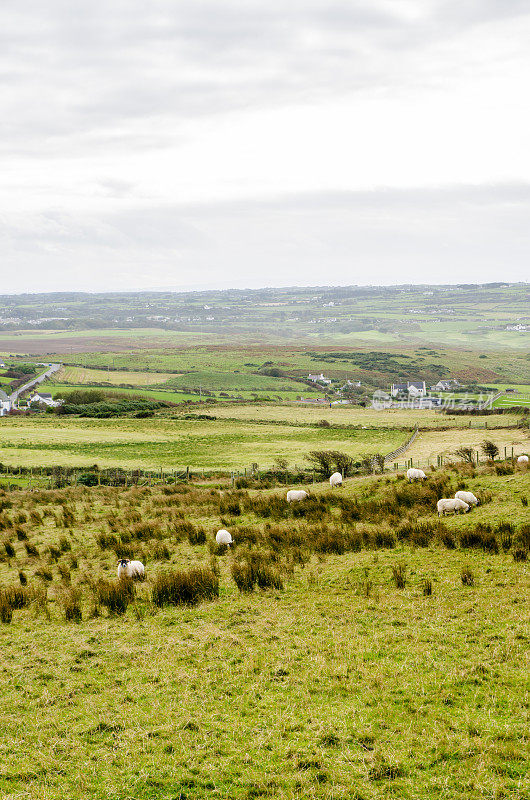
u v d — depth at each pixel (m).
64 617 14.60
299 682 10.48
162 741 8.92
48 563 20.17
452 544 17.73
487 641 11.33
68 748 8.88
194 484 38.38
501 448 47.28
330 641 12.13
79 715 9.85
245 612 14.26
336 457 42.34
